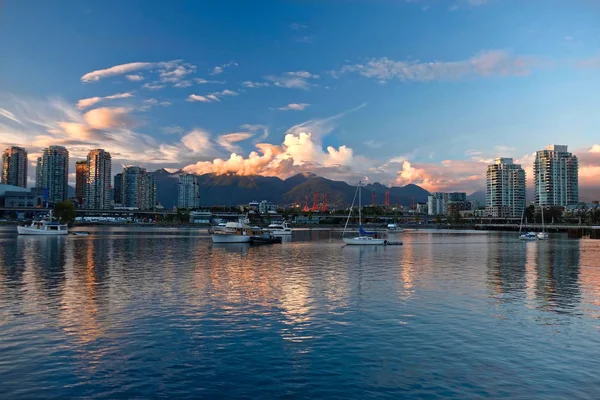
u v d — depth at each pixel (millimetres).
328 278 57969
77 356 27109
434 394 22359
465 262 80562
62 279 55219
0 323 33906
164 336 31062
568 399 21969
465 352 28266
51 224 173625
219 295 45312
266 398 21859
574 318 36812
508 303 42438
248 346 29141
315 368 25531
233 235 131625
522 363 26531
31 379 23766
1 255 86000
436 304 41688
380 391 22672
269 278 57531
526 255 97938
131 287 49625
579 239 191125
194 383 23469
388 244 134625
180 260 79500
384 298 44375
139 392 22375
